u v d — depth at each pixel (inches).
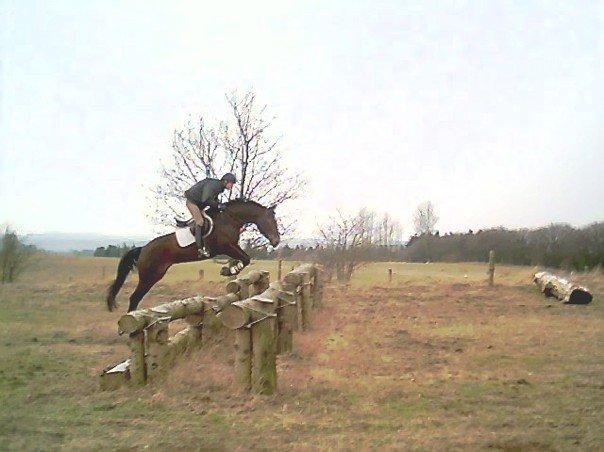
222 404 266.7
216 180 471.5
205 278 1198.9
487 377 325.4
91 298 850.1
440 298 807.1
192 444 218.1
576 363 364.8
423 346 427.2
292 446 215.2
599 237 1350.9
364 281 1109.1
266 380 282.4
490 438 225.1
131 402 270.1
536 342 440.8
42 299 819.4
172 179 769.6
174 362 327.0
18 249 1189.1
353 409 262.1
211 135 880.9
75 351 417.1
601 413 259.3
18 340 466.6
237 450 212.2
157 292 901.8
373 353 390.6
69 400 276.1
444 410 263.1
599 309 681.6
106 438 225.0
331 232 1208.8
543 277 880.9
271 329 283.6
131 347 295.3
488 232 1804.9
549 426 241.6
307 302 511.2
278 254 940.6
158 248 484.1
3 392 291.3
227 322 280.1
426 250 1967.3
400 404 271.6
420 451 211.2
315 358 379.9
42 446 216.4
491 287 946.7
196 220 465.1
